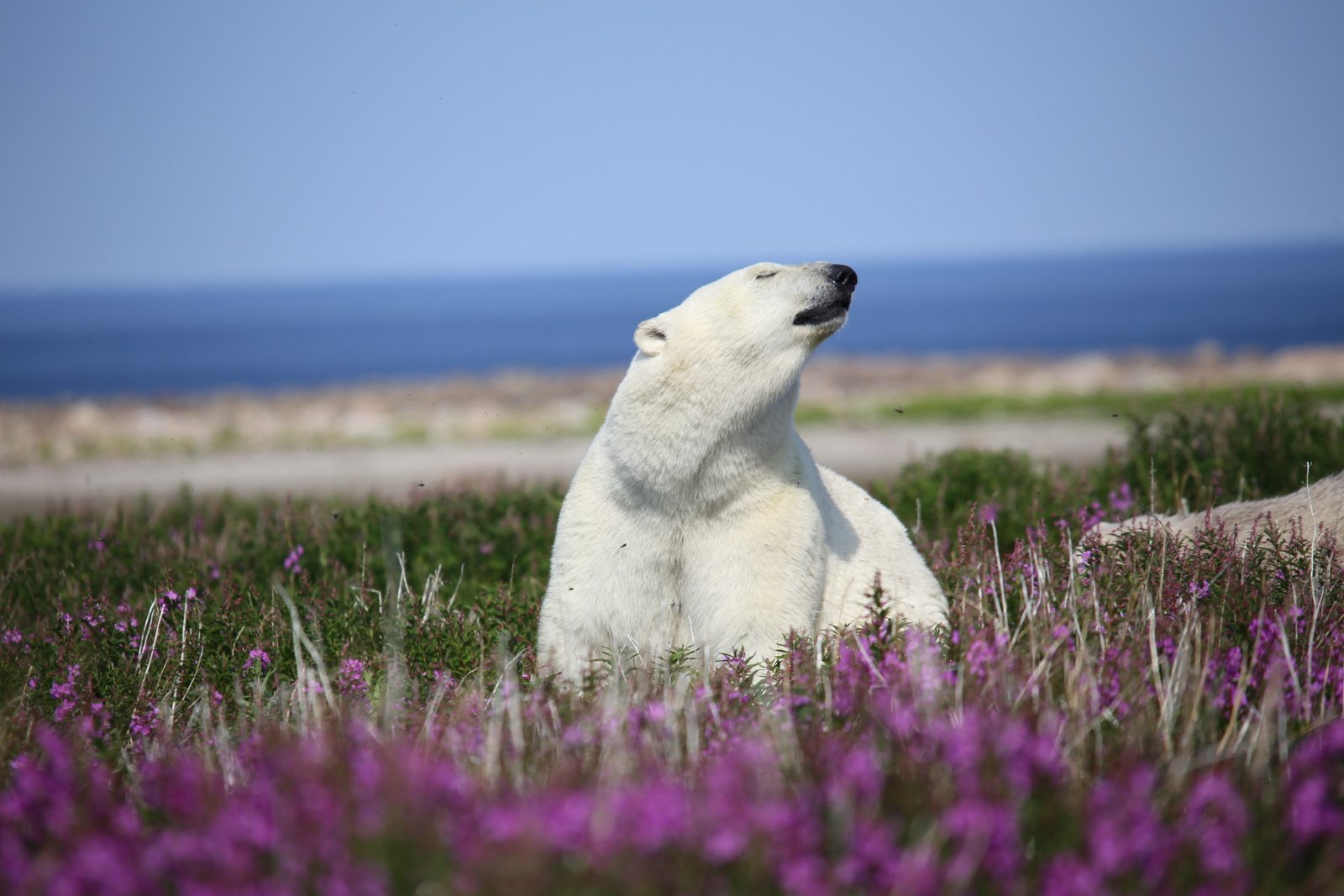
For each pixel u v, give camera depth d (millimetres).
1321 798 11742
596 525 21062
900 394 116188
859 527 23203
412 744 14625
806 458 21875
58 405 163875
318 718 15461
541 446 81812
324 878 10469
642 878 10070
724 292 20609
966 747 11977
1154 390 104562
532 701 15977
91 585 28438
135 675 19688
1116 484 33594
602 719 14492
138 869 10898
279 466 74062
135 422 112438
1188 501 31828
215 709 18234
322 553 29500
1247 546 20359
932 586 23359
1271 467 33094
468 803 11484
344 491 55562
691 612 20875
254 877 10547
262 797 11852
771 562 20422
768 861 10438
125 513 39562
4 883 10945
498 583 25359
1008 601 20094
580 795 11023
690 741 14023
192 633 21375
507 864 9867
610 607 20906
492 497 37062
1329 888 11016
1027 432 75062
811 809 11594
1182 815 12164
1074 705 14742
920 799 11750
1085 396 100688
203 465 76000
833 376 150000
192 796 11828
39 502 58094
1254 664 15742
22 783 13078
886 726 13508
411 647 20594
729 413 20234
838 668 16312
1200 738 14203
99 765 15164
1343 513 22969
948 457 37625
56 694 18547
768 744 13445
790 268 20984
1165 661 15906
